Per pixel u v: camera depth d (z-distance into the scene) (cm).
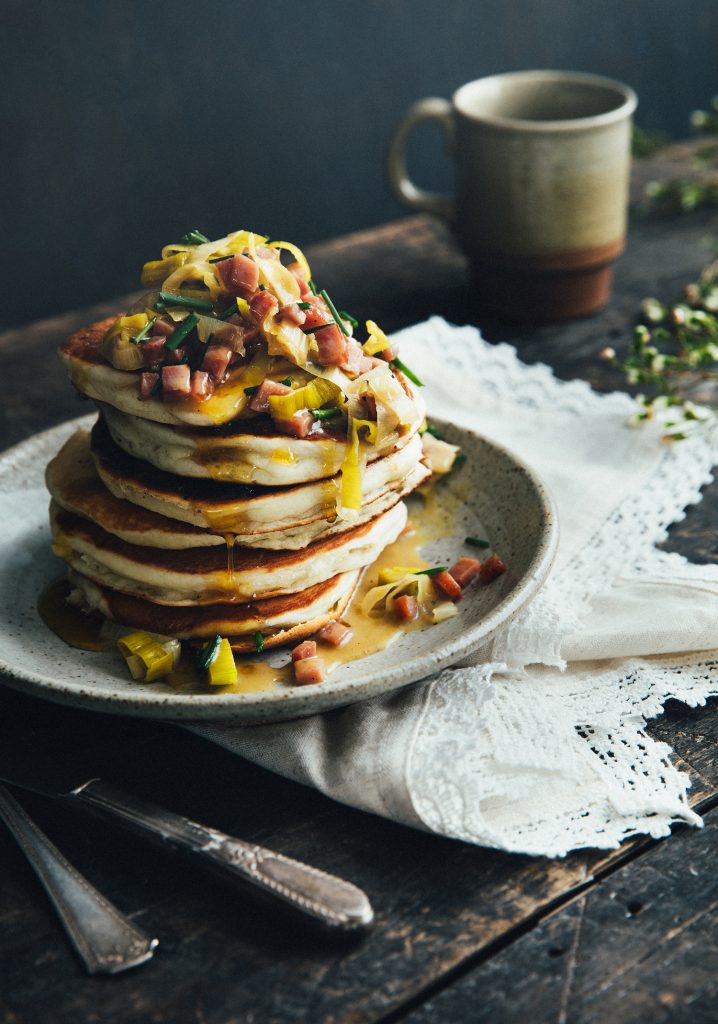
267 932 43
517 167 70
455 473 57
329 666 49
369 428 49
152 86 102
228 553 49
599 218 71
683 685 50
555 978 42
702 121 91
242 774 48
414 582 52
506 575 52
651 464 60
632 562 55
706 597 52
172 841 44
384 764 46
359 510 50
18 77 96
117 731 49
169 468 49
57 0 95
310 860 45
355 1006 41
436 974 42
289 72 107
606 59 122
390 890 44
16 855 45
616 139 70
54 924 43
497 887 44
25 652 50
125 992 42
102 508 50
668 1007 41
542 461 62
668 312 74
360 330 74
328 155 113
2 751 48
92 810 45
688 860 45
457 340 67
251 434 48
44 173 101
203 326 49
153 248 109
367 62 110
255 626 49
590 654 50
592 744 48
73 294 108
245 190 110
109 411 51
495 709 48
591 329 74
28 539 55
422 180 119
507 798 46
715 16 126
